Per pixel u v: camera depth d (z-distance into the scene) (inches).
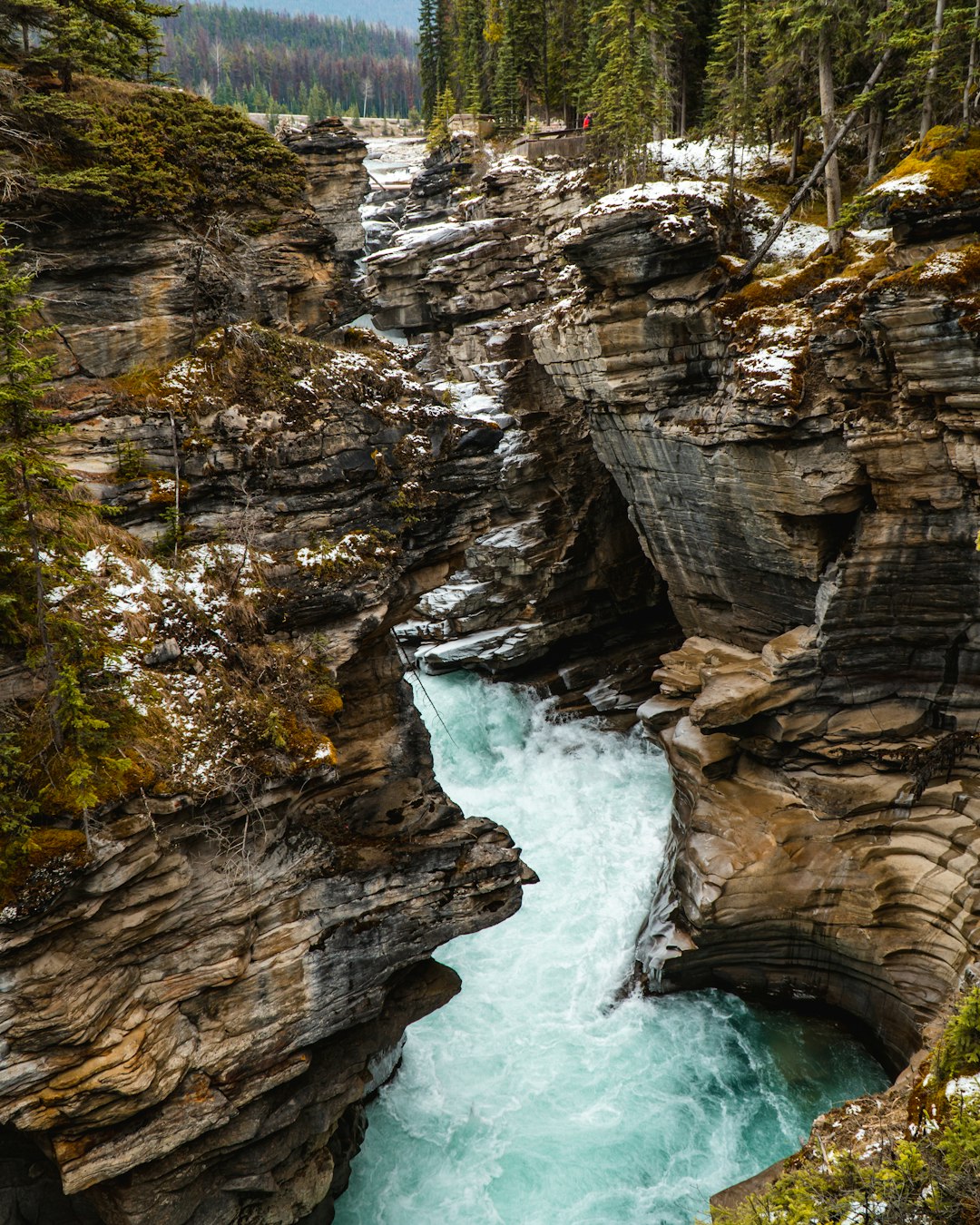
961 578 984.3
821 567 1098.7
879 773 1070.4
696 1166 871.7
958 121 1229.7
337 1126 791.7
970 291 876.0
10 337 511.2
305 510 714.2
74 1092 546.0
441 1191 845.2
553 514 1663.4
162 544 667.4
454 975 810.8
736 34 1414.9
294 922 661.3
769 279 1165.1
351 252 1857.8
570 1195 843.4
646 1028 1033.5
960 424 908.6
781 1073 981.8
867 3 1290.6
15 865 513.3
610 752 1546.5
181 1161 624.7
